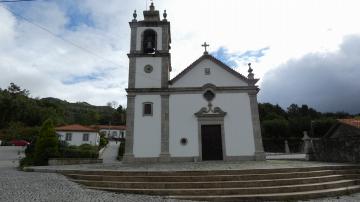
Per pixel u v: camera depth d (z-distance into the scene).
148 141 21.16
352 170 14.30
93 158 24.17
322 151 20.80
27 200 8.30
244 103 21.94
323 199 10.46
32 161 21.08
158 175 11.72
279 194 10.32
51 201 8.27
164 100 21.97
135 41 23.50
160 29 23.80
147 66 22.80
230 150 21.09
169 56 23.67
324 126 55.16
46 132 22.02
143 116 21.62
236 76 22.50
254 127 21.41
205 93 22.16
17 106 73.38
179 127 21.48
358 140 17.56
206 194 10.29
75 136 48.12
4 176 13.32
